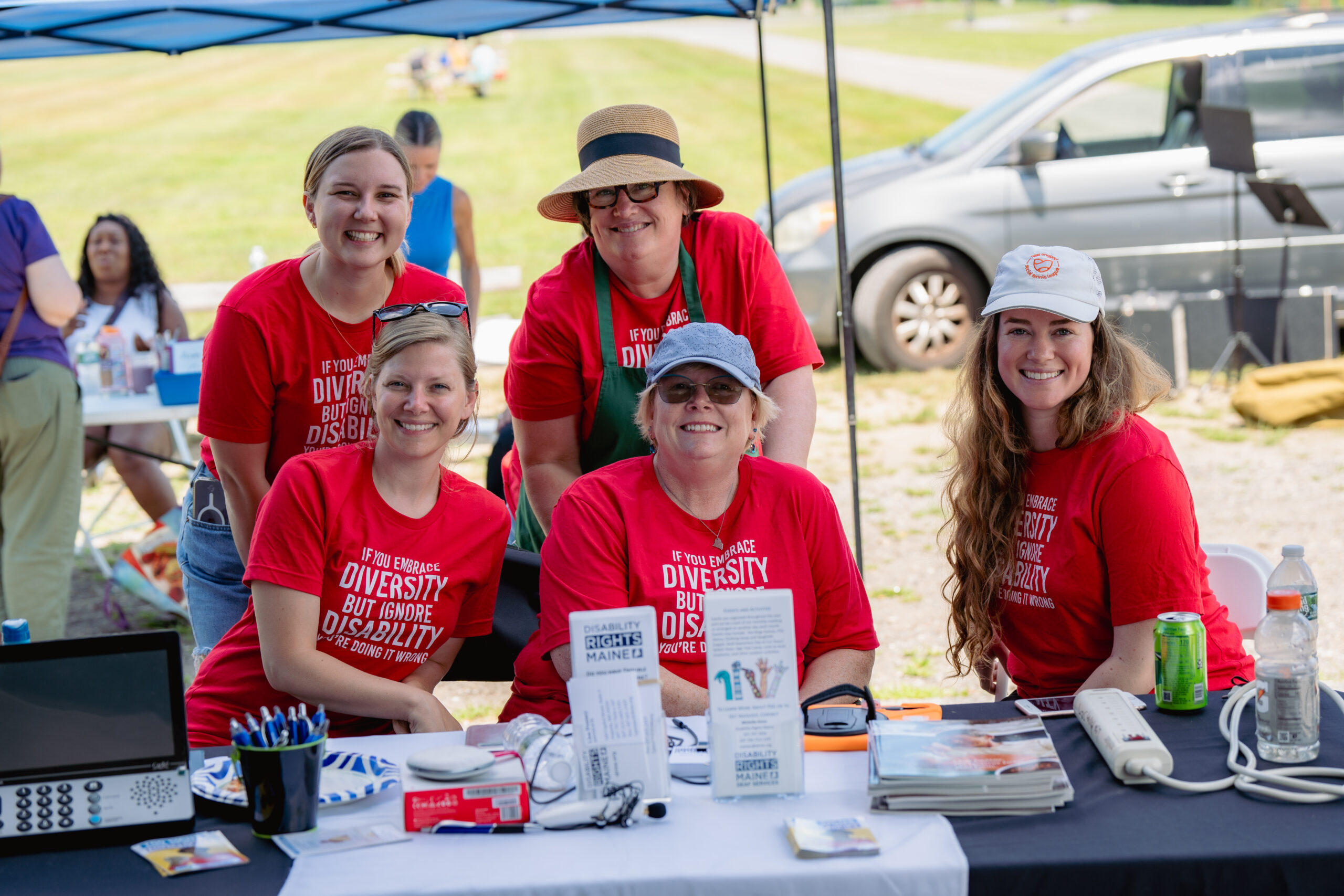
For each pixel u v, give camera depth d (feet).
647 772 6.61
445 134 79.56
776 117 79.46
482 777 6.66
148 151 75.72
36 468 15.31
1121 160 26.11
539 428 10.86
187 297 30.76
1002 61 111.34
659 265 10.32
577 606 8.39
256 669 9.11
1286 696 6.82
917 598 17.31
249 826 6.73
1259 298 25.53
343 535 8.63
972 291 27.32
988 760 6.55
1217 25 27.35
